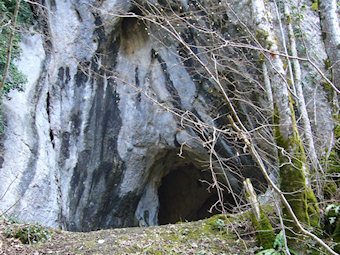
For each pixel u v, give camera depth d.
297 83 5.49
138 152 9.53
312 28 7.72
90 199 9.09
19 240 5.02
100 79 9.30
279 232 4.46
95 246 4.84
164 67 9.23
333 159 4.87
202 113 8.91
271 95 4.85
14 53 8.27
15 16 4.57
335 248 4.07
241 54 7.46
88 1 9.05
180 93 9.05
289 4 7.67
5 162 7.18
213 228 5.20
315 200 4.29
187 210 12.57
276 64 4.34
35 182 7.51
